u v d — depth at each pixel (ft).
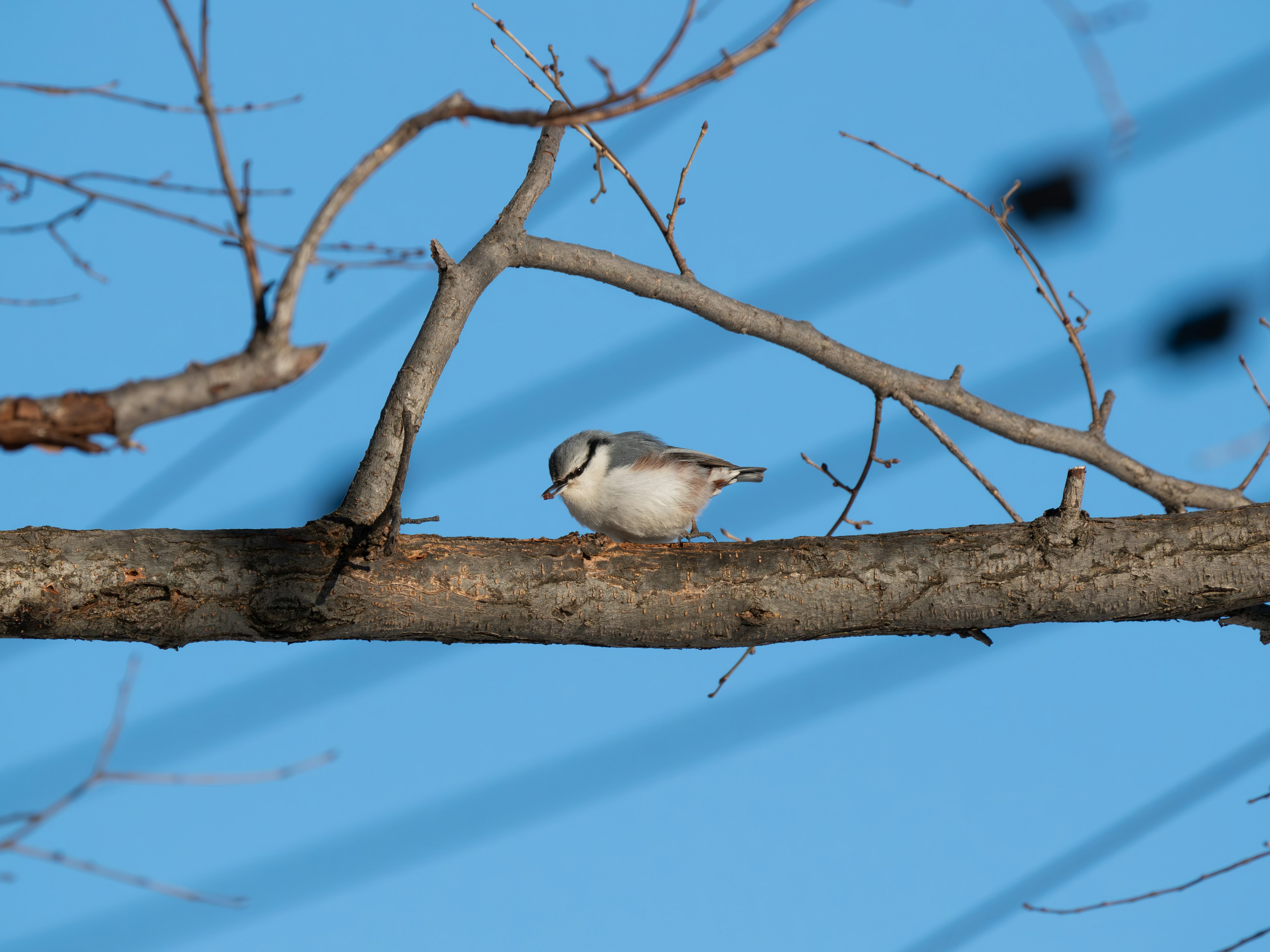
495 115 14.73
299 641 24.91
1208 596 25.00
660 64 14.80
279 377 14.89
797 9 15.06
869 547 25.82
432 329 26.81
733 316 32.35
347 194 14.51
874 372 33.40
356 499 25.03
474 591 24.89
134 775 19.25
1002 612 25.39
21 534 23.72
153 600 23.66
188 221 22.41
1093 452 34.96
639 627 25.54
